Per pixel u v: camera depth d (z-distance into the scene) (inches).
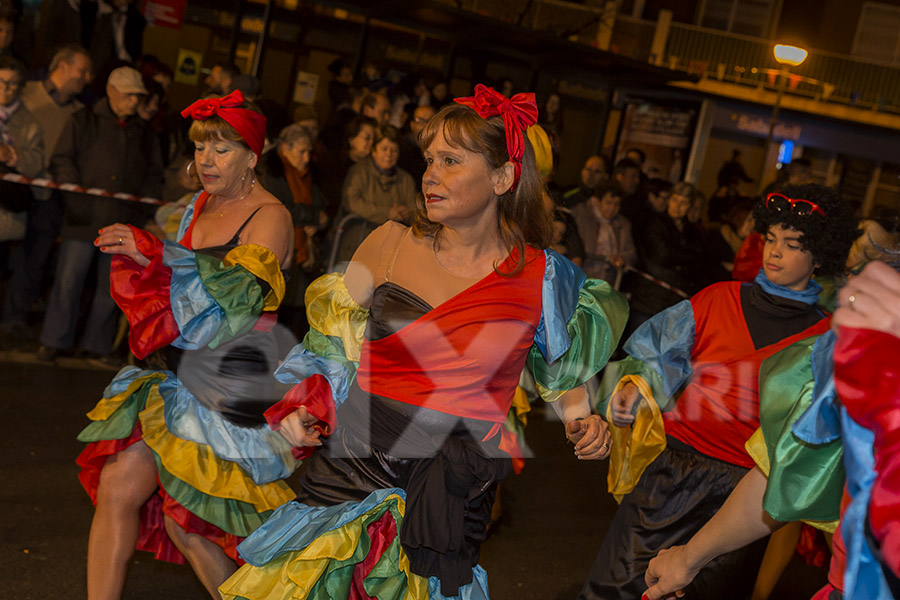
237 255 111.6
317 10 444.5
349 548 89.1
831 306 119.4
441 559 89.0
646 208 308.5
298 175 237.3
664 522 117.3
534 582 168.7
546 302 92.4
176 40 423.8
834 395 63.0
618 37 838.5
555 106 408.2
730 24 851.4
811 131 793.6
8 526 150.7
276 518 94.3
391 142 245.3
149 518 121.6
